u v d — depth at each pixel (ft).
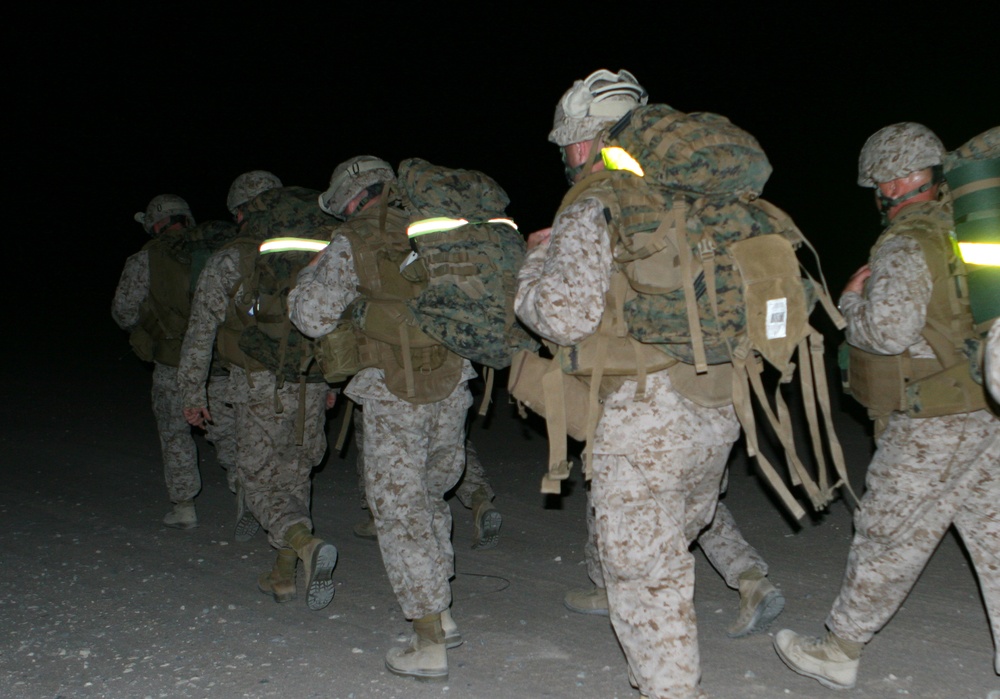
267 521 14.74
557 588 15.33
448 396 12.51
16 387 33.63
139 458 24.23
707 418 10.01
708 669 12.37
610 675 12.37
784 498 10.08
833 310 10.22
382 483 12.33
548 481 10.39
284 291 14.28
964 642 12.89
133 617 14.61
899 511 10.86
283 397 14.76
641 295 9.68
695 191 9.61
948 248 10.27
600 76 10.72
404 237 12.34
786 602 14.38
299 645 13.50
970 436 10.48
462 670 12.65
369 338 12.25
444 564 12.43
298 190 15.07
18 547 17.93
